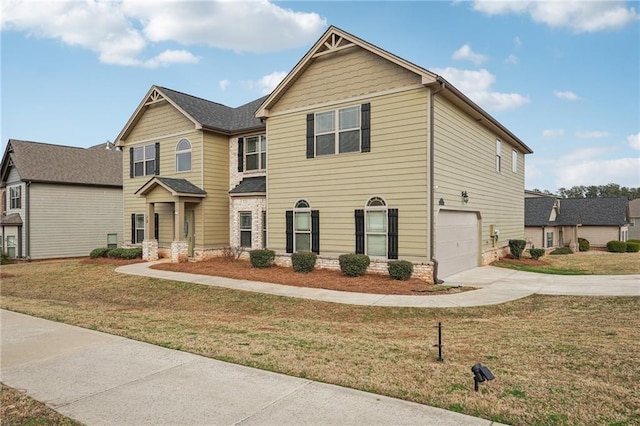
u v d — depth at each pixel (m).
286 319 8.38
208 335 6.53
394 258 12.18
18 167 23.27
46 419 3.64
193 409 3.77
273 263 14.83
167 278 13.38
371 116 12.66
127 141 20.64
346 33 12.80
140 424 3.50
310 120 13.97
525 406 3.74
